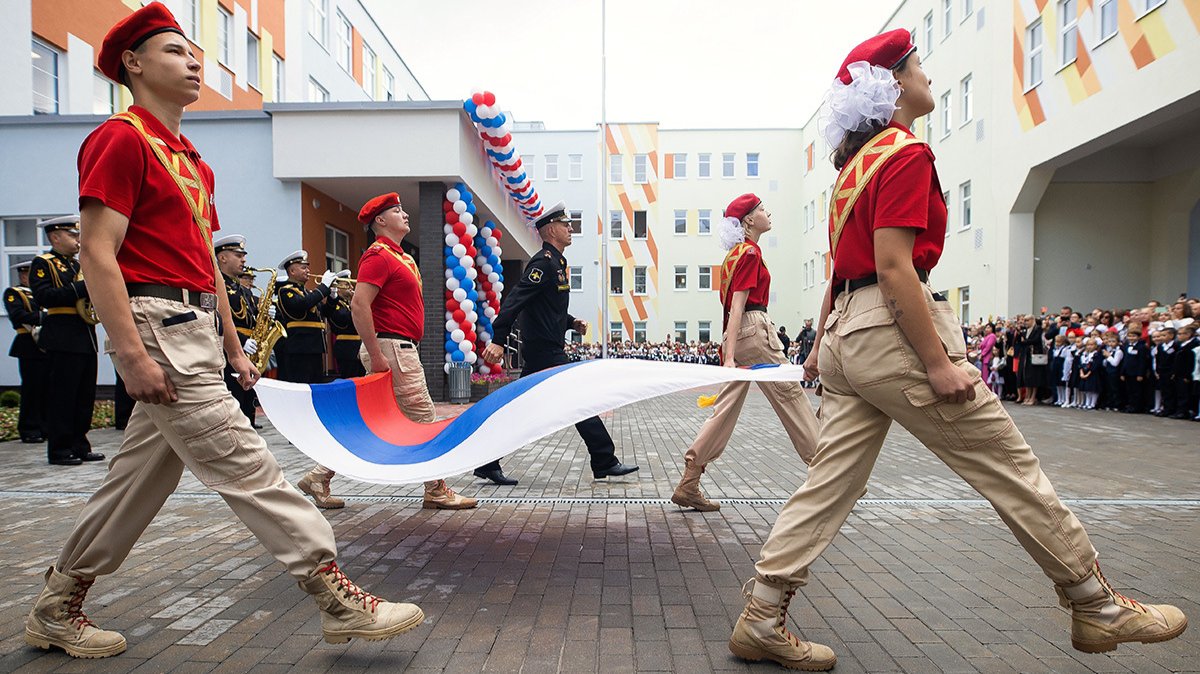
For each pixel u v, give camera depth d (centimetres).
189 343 259
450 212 1462
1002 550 428
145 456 274
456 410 1294
